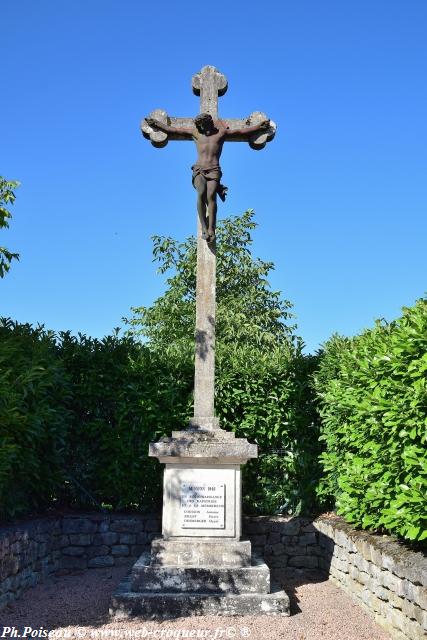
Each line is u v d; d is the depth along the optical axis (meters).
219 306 19.50
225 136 8.01
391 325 7.32
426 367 5.48
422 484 5.45
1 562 6.47
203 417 7.40
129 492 9.23
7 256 7.95
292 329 20.83
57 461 8.88
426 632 5.05
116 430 9.27
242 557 6.79
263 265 20.64
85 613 6.43
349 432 7.79
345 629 6.03
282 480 9.47
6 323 9.03
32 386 7.75
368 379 6.94
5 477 7.09
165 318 19.62
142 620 6.24
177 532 6.99
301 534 8.99
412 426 5.73
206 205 7.88
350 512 7.63
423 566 5.22
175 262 20.25
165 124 8.03
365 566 6.68
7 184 7.80
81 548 8.80
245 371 9.48
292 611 6.62
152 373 9.38
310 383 9.32
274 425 9.40
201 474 7.10
